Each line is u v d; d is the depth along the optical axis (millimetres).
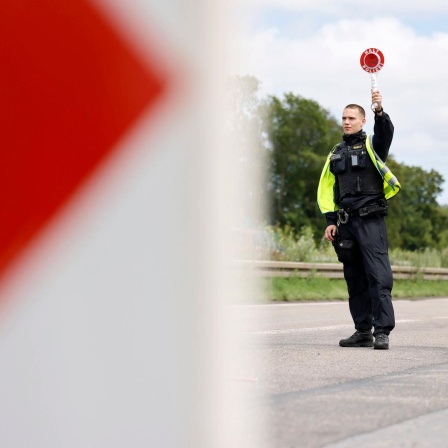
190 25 3619
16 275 3322
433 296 78938
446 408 15336
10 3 3225
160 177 3723
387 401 15883
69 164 3322
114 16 3348
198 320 4152
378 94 27000
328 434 12539
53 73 3271
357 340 27547
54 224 3340
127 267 3736
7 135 3236
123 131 3404
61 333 3578
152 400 4051
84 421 3783
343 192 27422
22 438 3627
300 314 44906
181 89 3600
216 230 4090
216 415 4520
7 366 3502
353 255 27422
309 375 19500
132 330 3855
